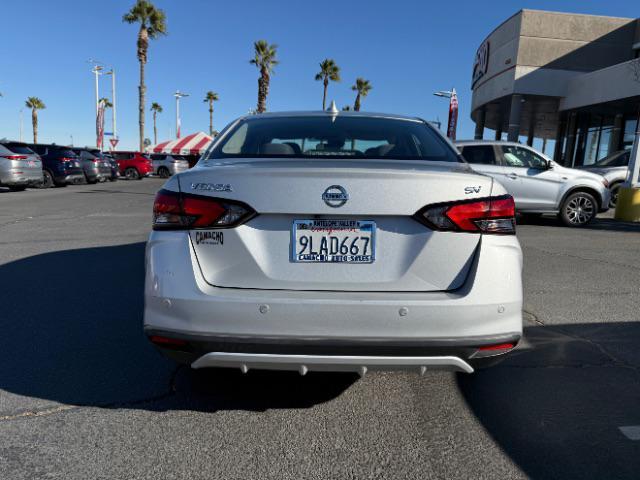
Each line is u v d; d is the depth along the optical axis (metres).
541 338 3.64
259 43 33.22
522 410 2.60
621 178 13.17
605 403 2.68
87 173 22.39
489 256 2.16
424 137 3.04
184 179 2.24
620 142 20.98
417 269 2.15
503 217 2.21
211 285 2.18
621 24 20.36
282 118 3.28
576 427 2.44
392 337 2.08
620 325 3.92
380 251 2.16
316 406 2.61
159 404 2.60
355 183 2.13
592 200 9.73
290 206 2.13
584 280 5.34
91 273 5.26
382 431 2.38
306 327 2.08
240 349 2.11
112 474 2.03
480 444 2.28
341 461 2.14
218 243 2.17
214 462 2.12
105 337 3.49
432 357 2.12
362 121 3.22
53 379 2.85
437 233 2.15
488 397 2.73
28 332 3.57
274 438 2.31
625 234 8.97
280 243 2.17
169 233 2.22
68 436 2.29
